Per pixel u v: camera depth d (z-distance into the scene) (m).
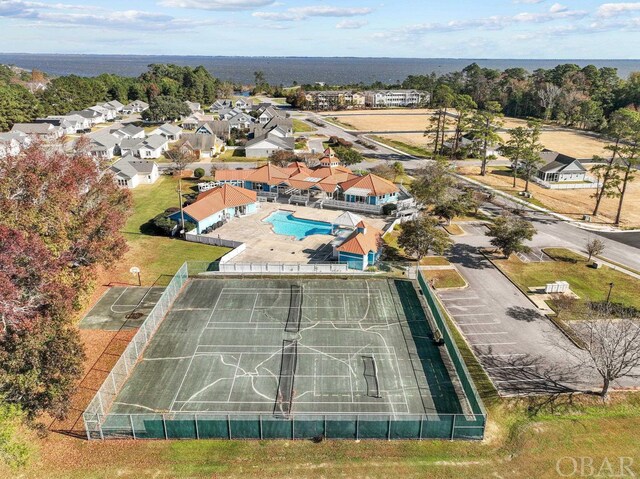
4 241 33.03
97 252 45.19
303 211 84.94
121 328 47.38
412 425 33.62
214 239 69.44
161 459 32.19
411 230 60.41
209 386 39.06
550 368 42.09
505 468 31.73
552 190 102.38
